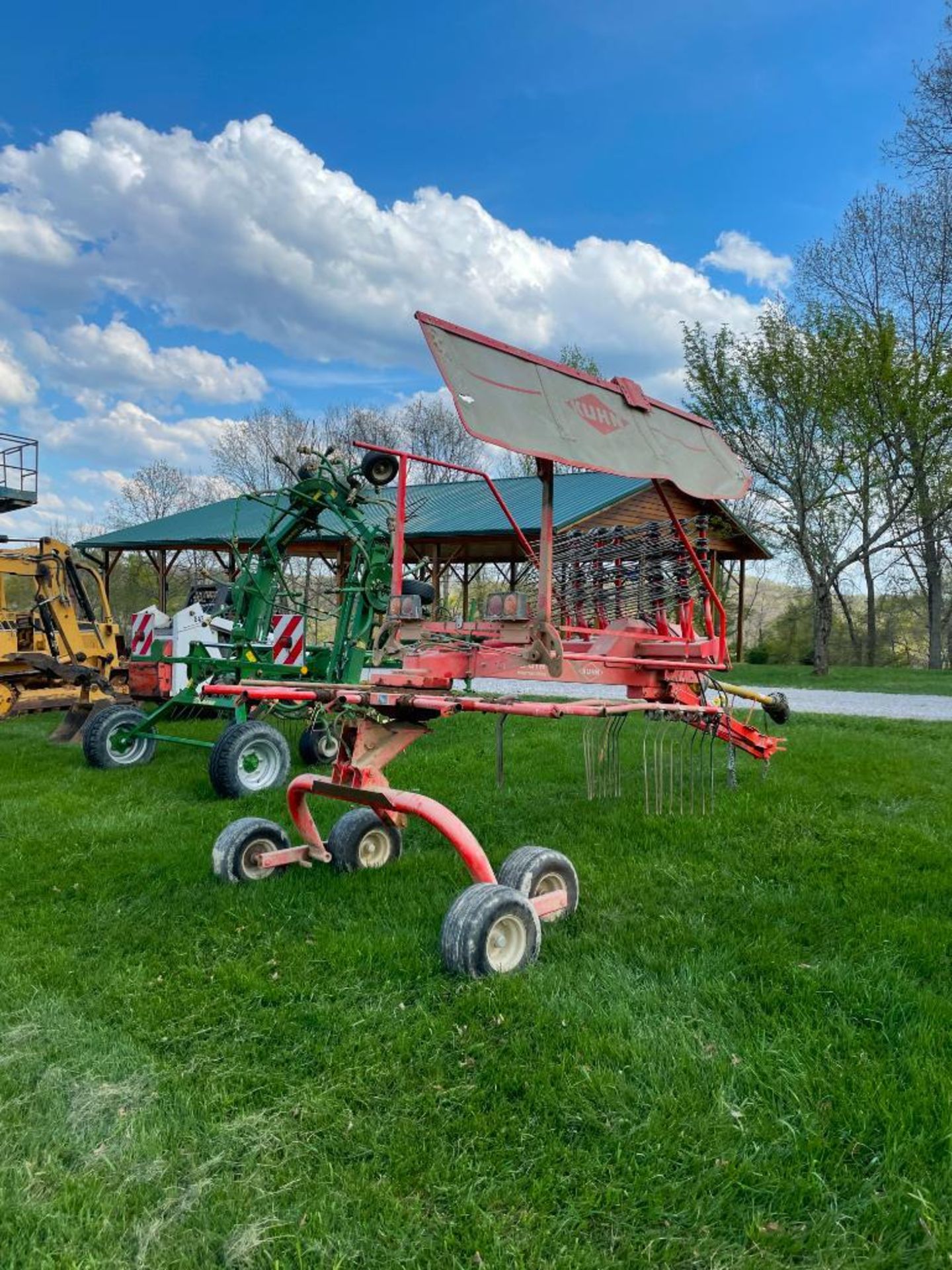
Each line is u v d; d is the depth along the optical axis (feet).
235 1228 7.16
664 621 20.80
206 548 78.79
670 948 12.85
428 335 12.34
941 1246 6.86
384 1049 9.94
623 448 14.17
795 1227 7.19
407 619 15.66
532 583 22.50
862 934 13.17
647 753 28.84
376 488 28.63
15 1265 6.77
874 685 62.08
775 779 24.52
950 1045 9.77
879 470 76.23
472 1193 7.60
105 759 28.30
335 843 16.46
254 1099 9.12
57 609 40.16
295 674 28.73
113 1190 7.68
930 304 77.92
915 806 21.74
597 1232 7.20
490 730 34.71
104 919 14.47
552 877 13.88
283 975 12.00
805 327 73.20
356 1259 6.86
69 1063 9.76
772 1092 8.95
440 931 12.76
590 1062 9.50
